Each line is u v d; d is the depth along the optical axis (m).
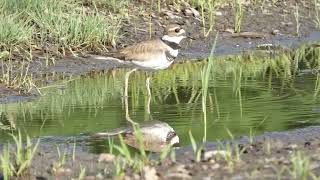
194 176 9.49
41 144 11.33
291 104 13.45
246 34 20.00
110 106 13.79
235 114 12.87
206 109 13.29
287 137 11.38
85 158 10.48
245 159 10.09
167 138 11.56
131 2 20.58
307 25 21.12
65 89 15.23
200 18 20.48
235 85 15.12
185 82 15.68
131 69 15.88
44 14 18.19
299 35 20.41
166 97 14.41
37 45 17.52
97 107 13.71
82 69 16.81
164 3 20.86
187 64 17.64
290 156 10.11
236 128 11.99
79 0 19.48
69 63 17.05
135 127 10.93
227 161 9.91
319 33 20.67
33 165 10.24
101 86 15.52
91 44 17.89
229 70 16.77
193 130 11.96
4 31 17.16
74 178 9.74
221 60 18.00
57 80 15.97
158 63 15.00
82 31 17.98
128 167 9.91
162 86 15.43
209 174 9.55
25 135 11.88
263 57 18.28
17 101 14.29
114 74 16.66
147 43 15.05
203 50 18.81
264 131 11.77
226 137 11.50
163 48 15.03
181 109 13.39
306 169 9.27
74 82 15.86
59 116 13.09
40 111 13.47
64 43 17.62
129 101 14.17
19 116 13.14
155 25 19.56
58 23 18.06
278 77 15.91
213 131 11.86
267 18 21.28
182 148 10.95
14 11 18.20
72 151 10.89
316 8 21.72
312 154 10.20
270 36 20.17
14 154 10.63
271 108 13.18
